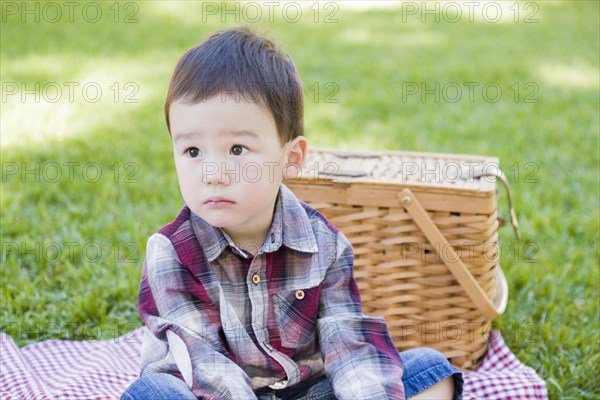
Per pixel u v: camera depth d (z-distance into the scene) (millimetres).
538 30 9703
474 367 3264
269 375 2402
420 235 3139
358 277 3221
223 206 2207
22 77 7223
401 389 2312
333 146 5863
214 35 2379
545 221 4676
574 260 4301
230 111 2189
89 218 4613
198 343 2260
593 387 3223
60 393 2848
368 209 3150
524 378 3051
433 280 3178
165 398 2139
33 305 3648
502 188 5180
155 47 8438
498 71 7832
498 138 6055
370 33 9508
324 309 2449
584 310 3762
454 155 3477
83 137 5867
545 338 3525
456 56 8422
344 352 2354
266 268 2391
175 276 2346
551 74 7820
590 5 11234
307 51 8508
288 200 2457
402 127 6266
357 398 2266
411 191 3105
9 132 5922
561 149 5883
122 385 3023
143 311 2395
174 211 4684
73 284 3840
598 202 5047
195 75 2230
